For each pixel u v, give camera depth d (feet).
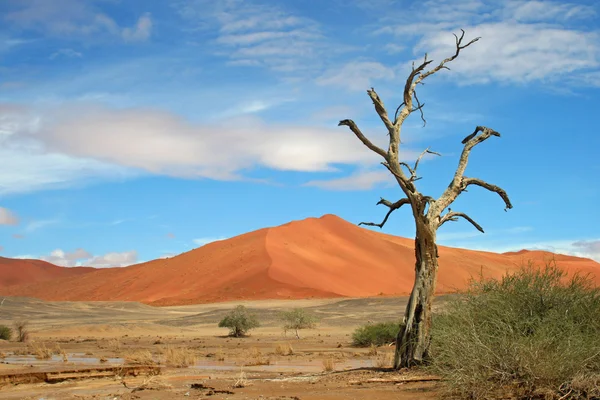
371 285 397.39
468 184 53.16
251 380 50.21
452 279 404.98
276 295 345.10
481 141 53.72
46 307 262.47
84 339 136.98
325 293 347.15
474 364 35.35
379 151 52.42
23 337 131.54
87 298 455.63
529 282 42.65
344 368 67.31
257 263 390.63
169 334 158.20
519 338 36.37
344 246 444.96
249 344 120.26
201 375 59.93
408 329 49.70
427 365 47.96
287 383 47.39
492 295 42.96
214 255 439.22
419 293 49.88
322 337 139.95
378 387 42.63
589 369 34.60
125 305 293.02
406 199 53.21
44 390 49.26
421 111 53.42
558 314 39.52
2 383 51.67
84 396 44.55
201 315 220.23
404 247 472.85
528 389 34.27
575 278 43.39
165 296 391.24
